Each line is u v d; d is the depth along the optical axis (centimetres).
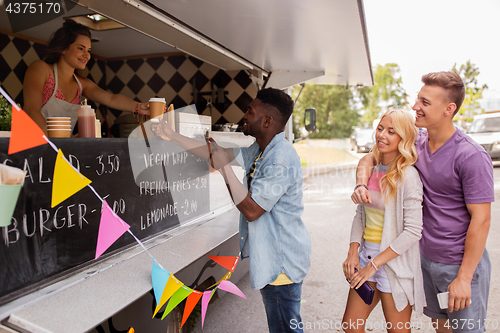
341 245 437
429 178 156
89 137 147
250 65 348
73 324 100
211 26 217
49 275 126
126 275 137
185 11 189
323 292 312
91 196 144
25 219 117
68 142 133
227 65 367
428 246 161
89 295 118
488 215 143
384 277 166
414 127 154
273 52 295
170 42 273
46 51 203
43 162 122
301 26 210
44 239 124
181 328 197
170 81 411
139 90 418
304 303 292
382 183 163
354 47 272
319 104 2017
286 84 402
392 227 161
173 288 133
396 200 158
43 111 201
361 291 159
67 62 206
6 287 110
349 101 2092
